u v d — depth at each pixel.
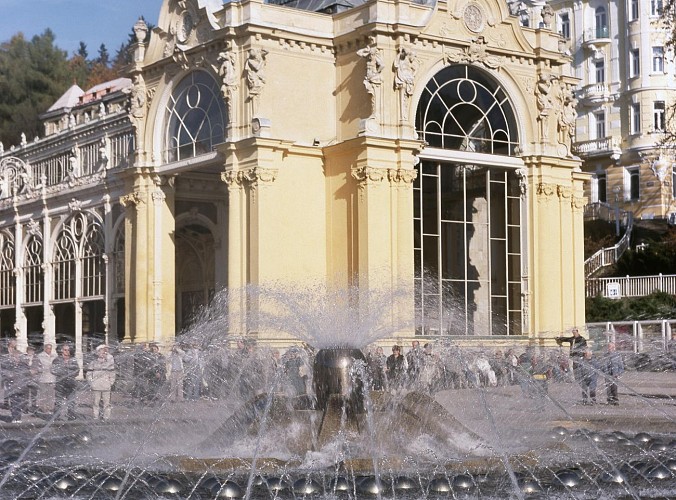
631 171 77.12
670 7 65.19
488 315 48.06
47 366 35.72
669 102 76.25
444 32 46.44
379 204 44.50
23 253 62.72
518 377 30.42
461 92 47.50
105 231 55.03
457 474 17.19
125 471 18.34
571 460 19.50
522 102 49.16
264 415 19.89
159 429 26.33
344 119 46.22
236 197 44.88
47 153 62.09
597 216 75.38
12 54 109.12
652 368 43.84
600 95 78.31
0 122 106.19
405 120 45.03
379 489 15.88
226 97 45.22
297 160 45.34
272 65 45.22
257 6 44.97
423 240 46.38
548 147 49.53
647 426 26.73
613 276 65.38
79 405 32.16
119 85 74.69
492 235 48.62
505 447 20.86
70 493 16.56
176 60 48.22
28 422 30.89
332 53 46.69
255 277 43.94
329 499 15.57
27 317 63.16
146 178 50.16
